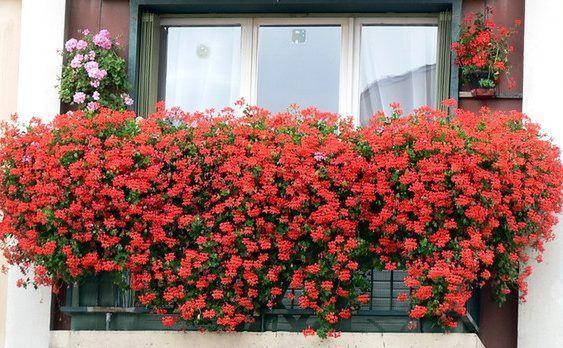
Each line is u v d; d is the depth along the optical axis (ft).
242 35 36.86
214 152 31.96
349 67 36.32
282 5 36.06
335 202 31.45
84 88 35.63
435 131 31.42
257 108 32.89
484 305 33.60
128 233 32.14
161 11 36.76
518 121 32.65
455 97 34.91
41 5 36.17
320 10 36.29
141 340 32.73
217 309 32.04
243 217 31.73
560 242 33.06
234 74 36.76
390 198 31.42
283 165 31.63
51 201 32.07
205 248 31.96
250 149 31.89
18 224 32.65
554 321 32.91
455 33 35.12
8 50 36.73
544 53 34.19
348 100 36.22
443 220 31.32
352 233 31.76
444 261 31.09
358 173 31.68
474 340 31.81
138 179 31.94
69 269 32.50
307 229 31.60
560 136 33.73
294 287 31.96
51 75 35.91
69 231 32.30
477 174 31.07
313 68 36.50
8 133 32.86
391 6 35.76
